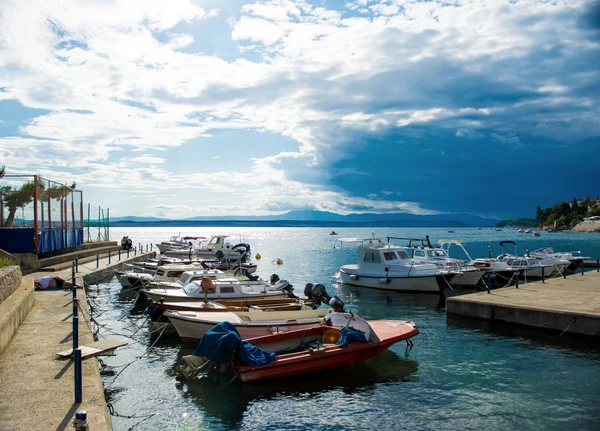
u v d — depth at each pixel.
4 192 26.33
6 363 9.98
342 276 31.22
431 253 31.66
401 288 27.75
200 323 14.89
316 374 12.69
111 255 42.53
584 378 12.34
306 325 15.06
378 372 12.98
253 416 10.25
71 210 34.22
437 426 9.78
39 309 15.83
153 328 17.70
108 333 17.33
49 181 28.52
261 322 15.03
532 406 10.65
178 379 12.30
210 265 34.03
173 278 25.94
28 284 16.97
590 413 10.25
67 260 31.20
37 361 10.12
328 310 16.69
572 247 79.06
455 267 28.69
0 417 7.36
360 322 13.81
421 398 11.22
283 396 11.35
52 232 29.44
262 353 12.32
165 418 10.07
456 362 13.79
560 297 19.20
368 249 29.67
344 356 12.84
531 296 19.58
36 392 8.38
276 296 20.72
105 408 7.77
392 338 13.84
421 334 16.97
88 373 9.47
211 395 11.32
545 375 12.60
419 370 13.12
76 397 7.95
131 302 24.11
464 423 9.88
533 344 15.52
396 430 9.64
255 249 80.38
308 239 134.00
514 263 32.41
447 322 18.88
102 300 24.55
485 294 20.36
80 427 6.76
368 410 10.59
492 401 10.96
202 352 11.81
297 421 10.05
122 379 12.30
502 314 17.78
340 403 10.98
